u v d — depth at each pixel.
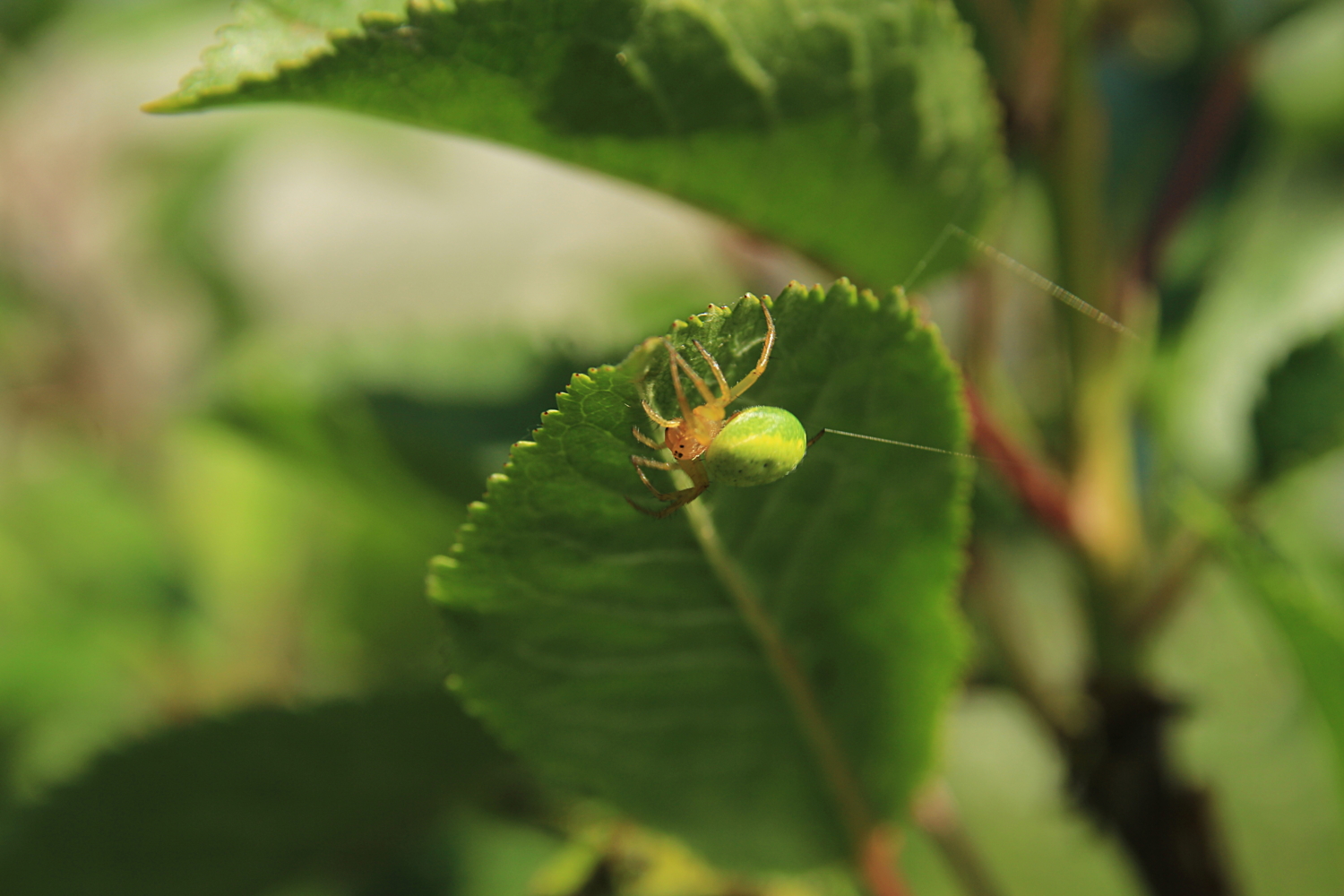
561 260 0.40
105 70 0.35
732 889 0.17
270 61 0.14
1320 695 0.16
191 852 0.17
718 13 0.14
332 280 0.43
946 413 0.14
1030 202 0.20
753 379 0.14
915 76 0.15
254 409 0.19
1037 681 0.17
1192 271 0.20
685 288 0.28
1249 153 0.21
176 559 0.26
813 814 0.15
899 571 0.14
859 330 0.14
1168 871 0.17
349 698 0.16
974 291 0.17
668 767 0.15
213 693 0.25
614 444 0.14
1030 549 0.24
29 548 0.26
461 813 0.18
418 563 0.24
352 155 0.36
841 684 0.15
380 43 0.14
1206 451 0.19
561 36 0.14
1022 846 0.25
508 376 0.19
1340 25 0.23
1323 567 0.20
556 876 0.17
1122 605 0.17
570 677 0.15
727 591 0.14
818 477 0.14
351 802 0.17
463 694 0.15
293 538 0.25
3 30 0.33
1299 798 0.23
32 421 0.31
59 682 0.25
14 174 0.33
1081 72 0.17
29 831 0.16
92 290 0.33
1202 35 0.21
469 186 0.44
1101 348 0.17
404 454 0.18
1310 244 0.21
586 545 0.14
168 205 0.34
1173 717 0.17
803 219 0.15
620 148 0.15
